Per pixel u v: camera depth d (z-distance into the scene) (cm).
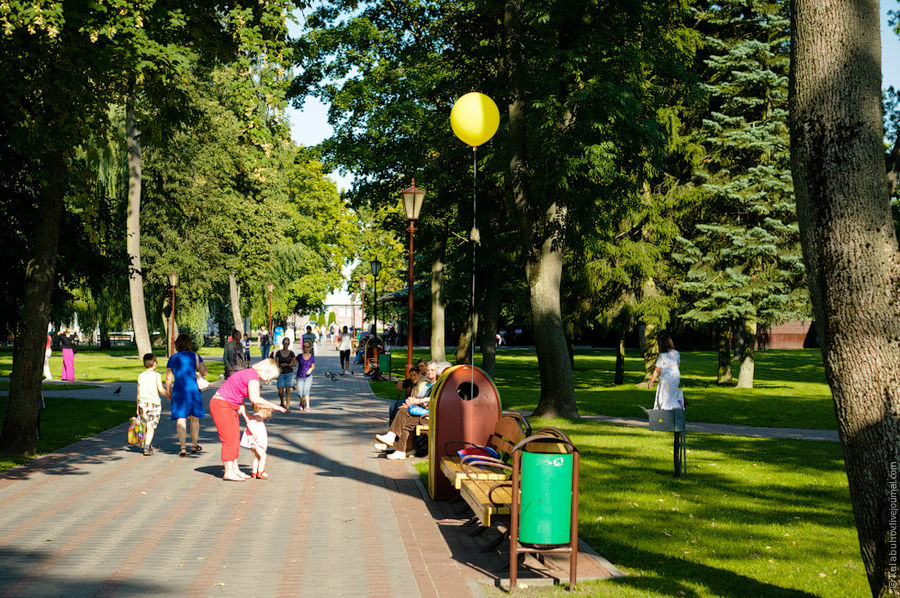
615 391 2961
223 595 604
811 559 720
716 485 1095
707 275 2900
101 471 1158
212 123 4184
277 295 5831
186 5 1261
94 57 1152
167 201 4403
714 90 2922
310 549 740
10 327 1902
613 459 1323
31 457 1271
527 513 634
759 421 1983
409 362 1844
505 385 3117
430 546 756
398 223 3309
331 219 6750
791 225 2828
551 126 1748
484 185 2867
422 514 893
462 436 954
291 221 5916
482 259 2898
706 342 7562
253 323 6794
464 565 692
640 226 2992
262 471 1112
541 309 1908
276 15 1235
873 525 511
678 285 2909
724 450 1455
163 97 1413
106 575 654
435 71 2792
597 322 3231
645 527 843
